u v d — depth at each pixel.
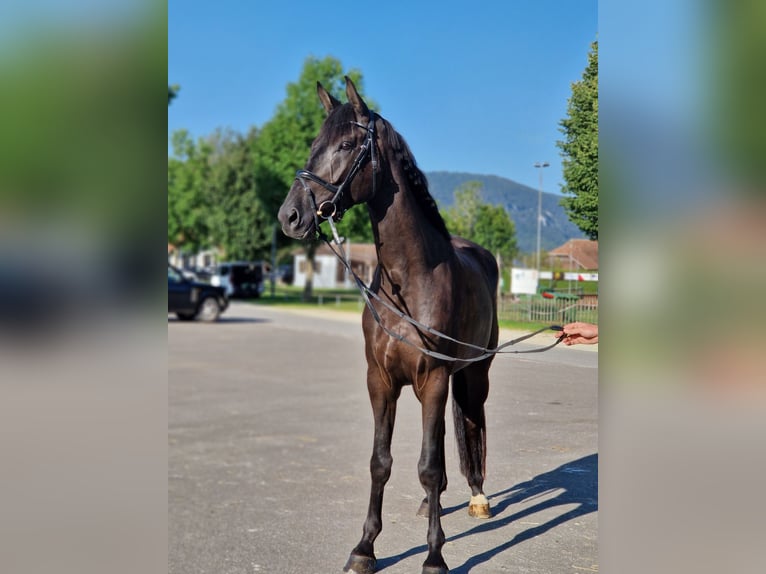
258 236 34.91
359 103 2.83
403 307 2.88
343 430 6.78
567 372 3.18
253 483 4.94
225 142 42.31
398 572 3.01
